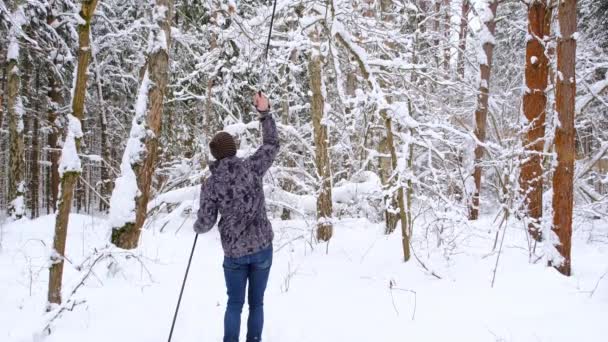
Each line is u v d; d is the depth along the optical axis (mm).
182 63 13883
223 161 3643
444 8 10867
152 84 6359
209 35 12297
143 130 6285
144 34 13445
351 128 8391
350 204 10305
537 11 7016
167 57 6488
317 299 4875
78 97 4184
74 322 4129
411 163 6570
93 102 16547
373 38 7727
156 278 5348
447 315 4348
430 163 6180
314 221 7758
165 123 14672
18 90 11422
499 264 5508
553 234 5391
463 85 9656
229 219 3596
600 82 7629
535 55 6961
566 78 5348
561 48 5387
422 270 5504
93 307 4418
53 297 4152
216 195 3572
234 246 3596
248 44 8883
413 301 4719
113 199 6137
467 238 6465
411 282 5301
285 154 11055
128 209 6070
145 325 4105
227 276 3664
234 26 8508
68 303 4031
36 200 19703
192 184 11477
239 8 11969
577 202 9836
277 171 10547
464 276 5297
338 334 4020
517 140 7281
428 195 7168
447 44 10609
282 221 9539
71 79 14609
